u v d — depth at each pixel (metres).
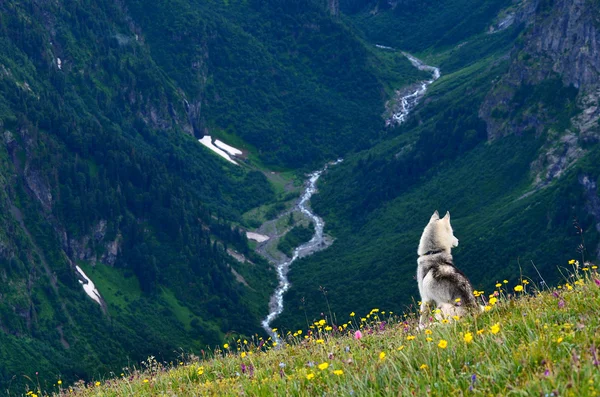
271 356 13.54
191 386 12.44
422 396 8.38
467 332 10.27
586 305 10.35
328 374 10.09
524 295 12.56
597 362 7.72
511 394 7.97
